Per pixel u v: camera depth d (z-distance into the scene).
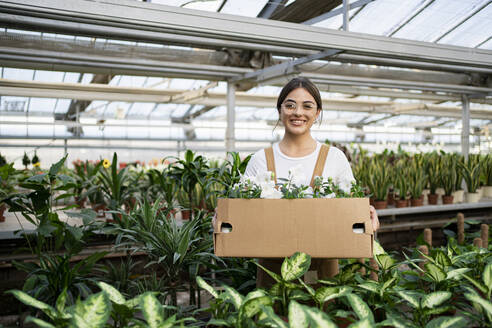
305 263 1.35
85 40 4.47
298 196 1.50
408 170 5.07
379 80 5.78
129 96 7.72
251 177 1.55
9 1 2.07
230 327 1.27
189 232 2.21
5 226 3.77
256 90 9.98
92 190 3.99
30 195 2.46
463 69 5.12
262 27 2.74
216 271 2.30
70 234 2.65
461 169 5.44
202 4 3.39
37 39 4.29
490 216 5.76
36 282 2.47
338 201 1.38
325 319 1.09
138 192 4.22
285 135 1.82
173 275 2.30
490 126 6.89
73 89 7.03
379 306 1.50
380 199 4.72
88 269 2.63
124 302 1.32
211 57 5.02
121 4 2.30
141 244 2.58
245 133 12.95
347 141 13.36
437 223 5.14
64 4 2.17
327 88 6.82
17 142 10.74
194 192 4.15
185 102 8.24
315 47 3.00
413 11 3.73
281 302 1.45
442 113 11.09
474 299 1.26
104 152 12.24
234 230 1.40
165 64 4.74
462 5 3.76
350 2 3.26
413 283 1.75
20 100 9.77
